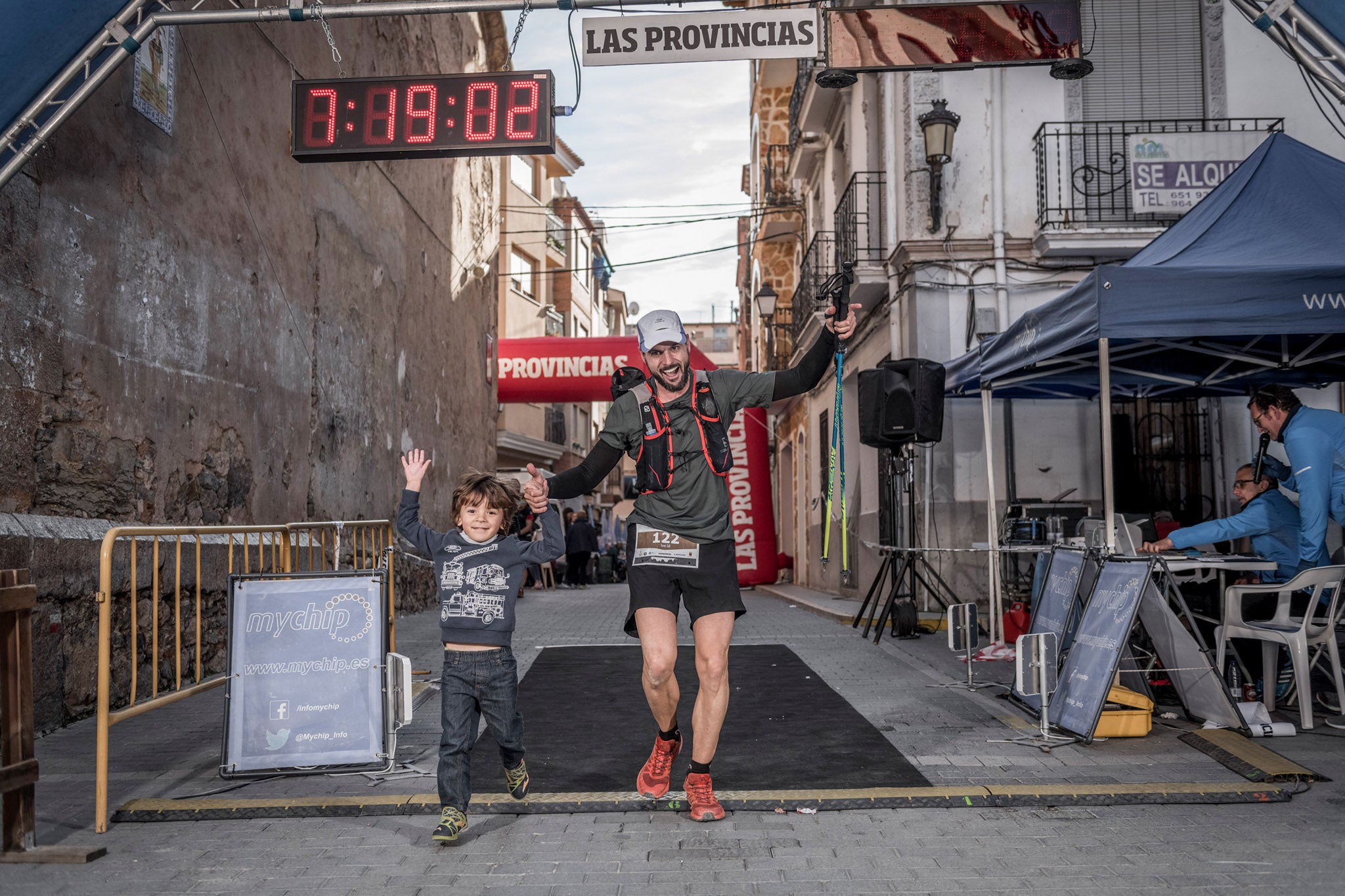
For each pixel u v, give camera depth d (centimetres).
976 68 654
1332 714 561
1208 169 1098
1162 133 1099
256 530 493
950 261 1142
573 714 595
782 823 379
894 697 642
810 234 1858
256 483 855
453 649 369
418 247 1396
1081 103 1157
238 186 828
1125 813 389
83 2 480
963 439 1129
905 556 990
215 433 780
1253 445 1098
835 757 479
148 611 661
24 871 332
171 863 340
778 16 625
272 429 891
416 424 1377
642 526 373
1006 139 1156
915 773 447
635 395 370
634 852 346
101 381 629
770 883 315
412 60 1349
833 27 641
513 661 375
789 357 2166
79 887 317
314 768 445
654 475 360
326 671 455
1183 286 577
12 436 548
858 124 1371
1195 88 1166
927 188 1161
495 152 645
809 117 1595
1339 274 561
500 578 367
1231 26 1166
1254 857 334
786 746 502
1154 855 338
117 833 375
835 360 384
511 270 2909
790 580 2275
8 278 545
